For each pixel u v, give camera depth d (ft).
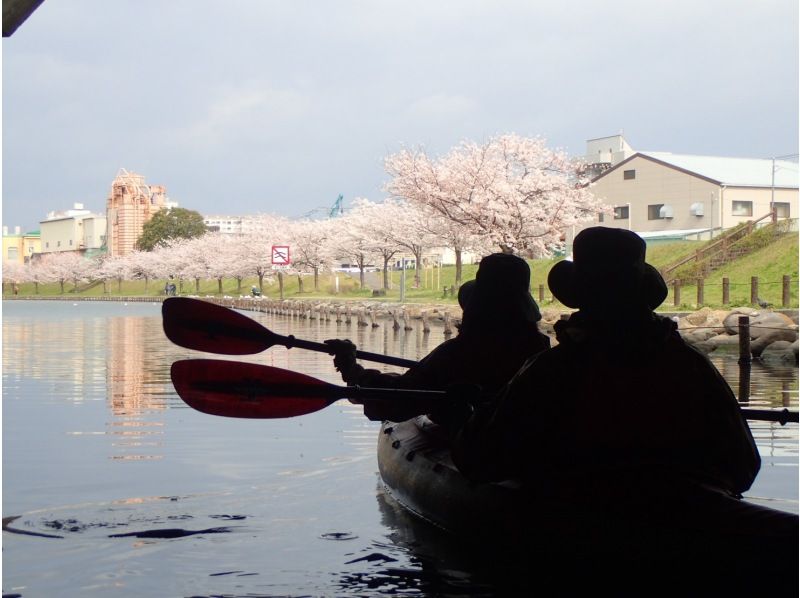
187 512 17.35
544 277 166.50
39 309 208.44
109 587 13.10
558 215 138.31
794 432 27.53
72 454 23.93
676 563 11.96
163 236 392.68
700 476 12.74
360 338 84.94
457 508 15.06
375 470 21.62
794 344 60.23
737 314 68.64
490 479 13.76
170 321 20.66
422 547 14.93
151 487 19.72
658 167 179.73
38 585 13.16
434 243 188.85
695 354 12.87
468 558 14.34
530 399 12.82
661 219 179.22
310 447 25.04
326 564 14.12
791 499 18.04
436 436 18.34
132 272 368.68
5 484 20.01
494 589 12.94
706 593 11.80
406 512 17.13
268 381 17.40
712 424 12.75
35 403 35.32
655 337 12.52
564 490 13.12
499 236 134.62
